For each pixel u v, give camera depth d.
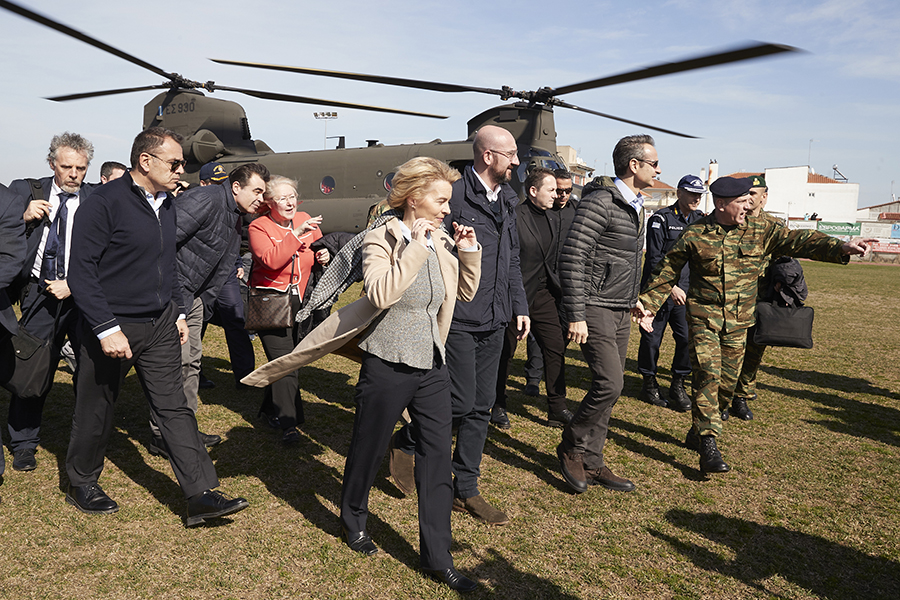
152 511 3.04
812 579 2.61
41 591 2.36
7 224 3.01
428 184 2.40
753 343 4.62
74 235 2.66
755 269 3.76
